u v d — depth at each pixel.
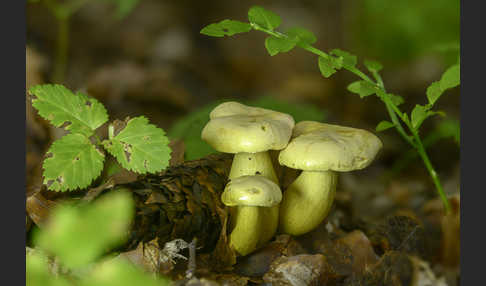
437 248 0.46
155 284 0.37
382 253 0.45
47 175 0.39
